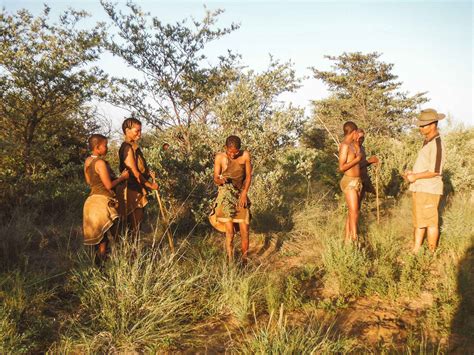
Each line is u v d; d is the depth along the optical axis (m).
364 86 36.41
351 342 3.51
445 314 3.96
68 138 10.08
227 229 5.38
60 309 4.12
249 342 3.50
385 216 7.32
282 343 3.30
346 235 5.75
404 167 8.55
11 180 7.44
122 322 3.74
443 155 5.26
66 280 4.65
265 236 6.67
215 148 7.65
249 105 7.91
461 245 5.45
